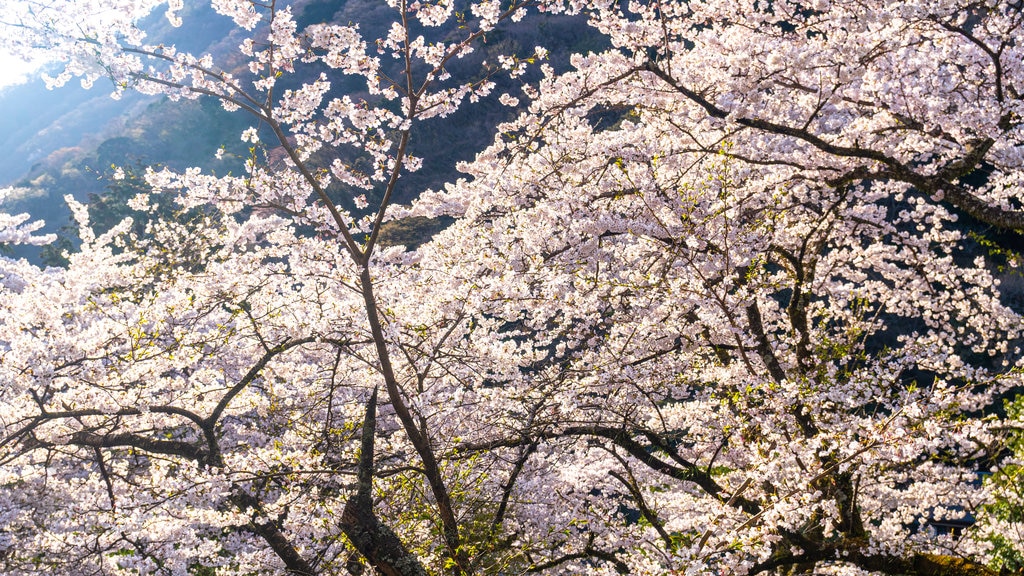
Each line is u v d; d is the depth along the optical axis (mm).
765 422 6090
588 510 6520
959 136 5957
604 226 6238
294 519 5352
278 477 5449
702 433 7297
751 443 6066
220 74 5070
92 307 5773
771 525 4691
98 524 5895
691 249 6277
